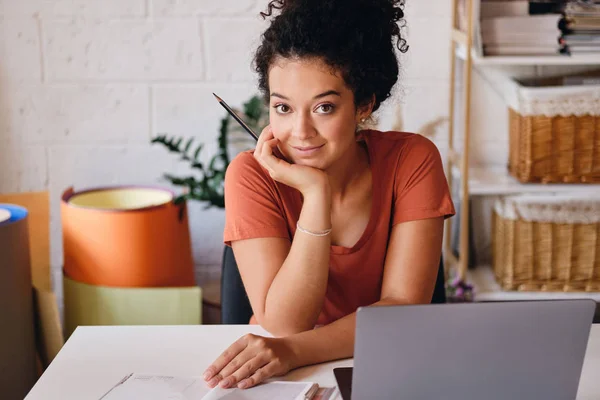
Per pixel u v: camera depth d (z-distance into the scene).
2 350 1.96
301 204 1.38
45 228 2.29
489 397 0.95
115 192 2.37
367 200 1.41
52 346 2.12
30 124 2.52
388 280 1.35
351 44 1.18
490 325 0.91
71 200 2.25
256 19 2.45
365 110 1.28
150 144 2.54
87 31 2.46
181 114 2.52
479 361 0.93
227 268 1.57
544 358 0.94
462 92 2.52
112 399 1.05
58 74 2.49
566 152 2.26
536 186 2.28
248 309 1.57
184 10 2.45
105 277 2.16
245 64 2.48
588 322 0.92
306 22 1.17
